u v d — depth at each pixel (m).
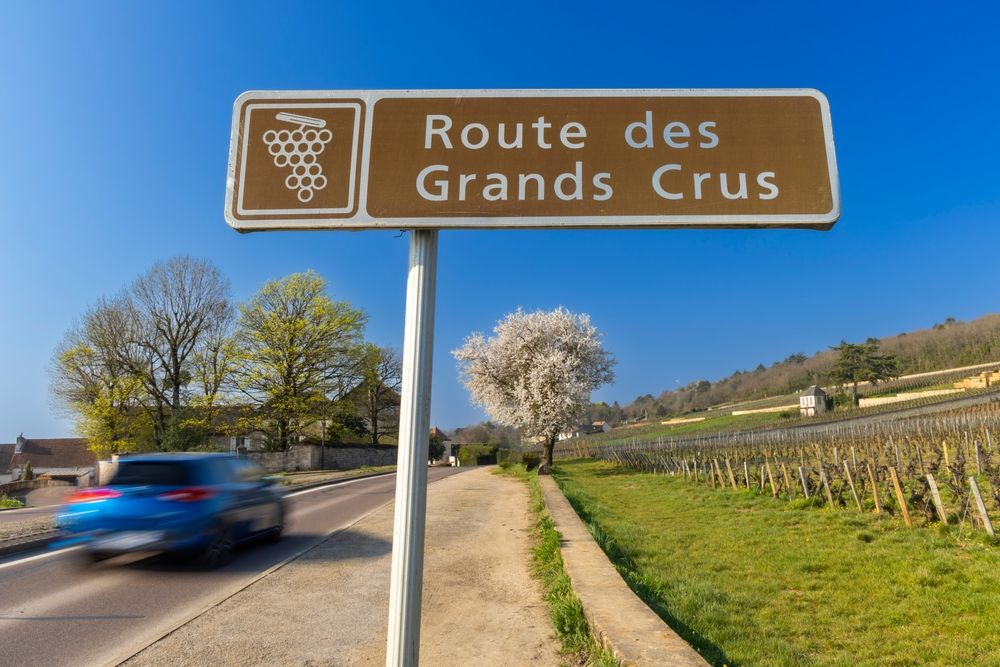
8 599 6.37
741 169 2.05
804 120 2.09
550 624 5.29
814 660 5.18
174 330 38.22
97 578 7.27
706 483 19.81
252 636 5.09
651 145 2.06
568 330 32.78
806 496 14.00
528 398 30.45
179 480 7.83
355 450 45.06
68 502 7.84
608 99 2.10
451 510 13.45
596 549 7.66
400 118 2.08
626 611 4.75
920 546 9.09
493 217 2.00
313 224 2.03
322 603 6.09
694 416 88.75
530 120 2.08
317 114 2.09
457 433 99.44
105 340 36.38
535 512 12.83
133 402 37.19
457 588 6.61
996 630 5.82
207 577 7.32
